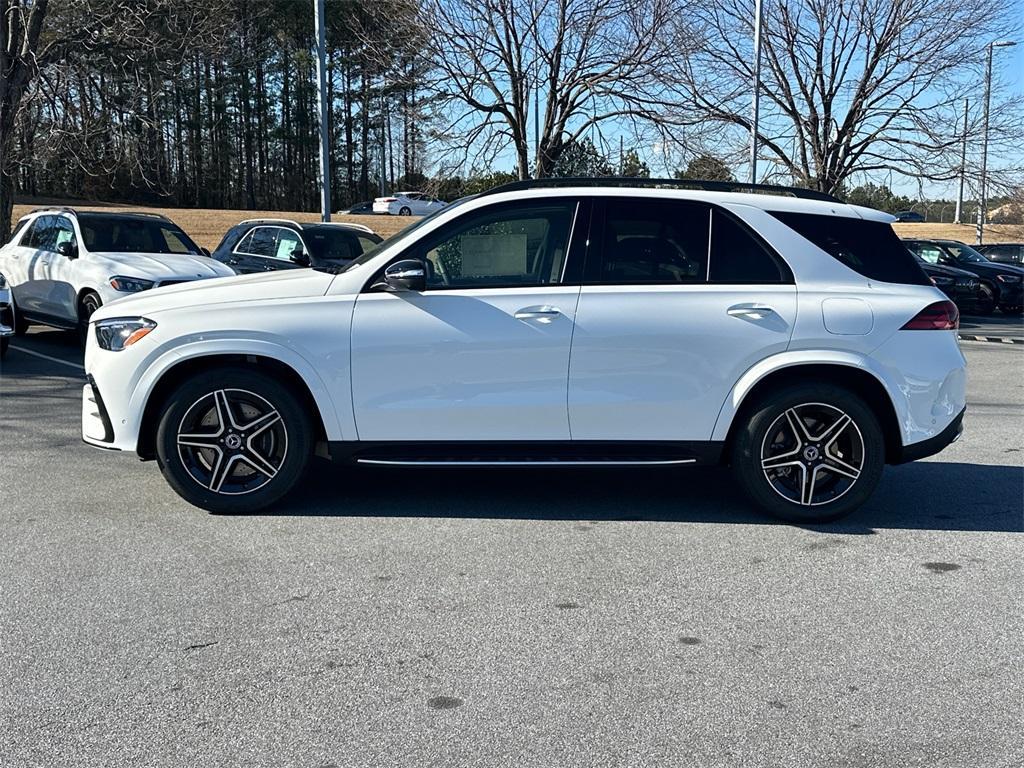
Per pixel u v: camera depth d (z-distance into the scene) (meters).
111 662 3.54
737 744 3.03
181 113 49.81
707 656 3.65
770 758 2.95
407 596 4.21
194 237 34.84
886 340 5.14
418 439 5.20
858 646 3.76
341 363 5.11
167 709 3.20
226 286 5.36
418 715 3.18
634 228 5.24
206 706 3.23
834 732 3.11
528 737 3.06
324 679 3.43
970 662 3.63
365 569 4.54
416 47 15.05
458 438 5.19
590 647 3.72
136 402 5.23
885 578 4.51
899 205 32.81
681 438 5.21
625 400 5.13
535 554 4.78
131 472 6.28
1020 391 10.51
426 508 5.56
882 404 5.29
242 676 3.44
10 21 17.05
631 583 4.40
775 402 5.16
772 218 5.29
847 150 19.55
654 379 5.12
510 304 5.10
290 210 65.44
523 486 6.11
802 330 5.11
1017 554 4.88
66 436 7.37
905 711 3.25
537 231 5.24
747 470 5.25
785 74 19.02
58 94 18.03
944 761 2.95
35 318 12.22
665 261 5.23
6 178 18.11
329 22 33.84
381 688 3.37
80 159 19.53
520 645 3.73
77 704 3.23
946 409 5.25
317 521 5.27
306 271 5.71
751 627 3.92
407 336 5.09
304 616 3.98
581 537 5.07
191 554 4.71
